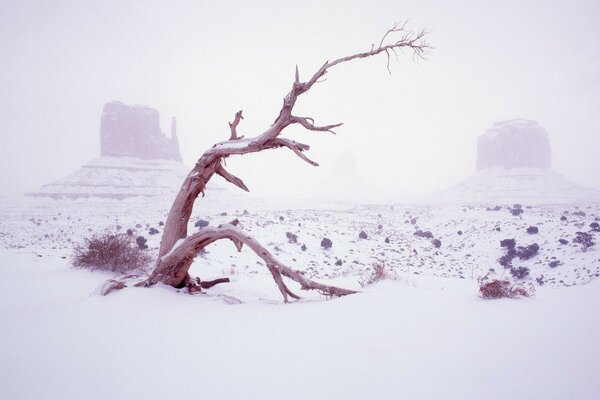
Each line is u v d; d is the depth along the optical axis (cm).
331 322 574
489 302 673
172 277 895
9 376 374
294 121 878
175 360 419
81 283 1153
